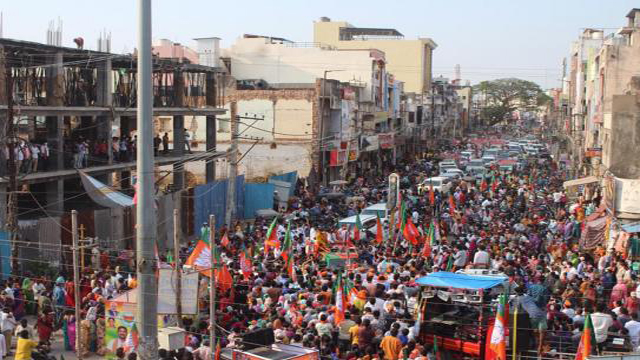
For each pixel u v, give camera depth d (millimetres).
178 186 44125
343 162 60406
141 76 11945
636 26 65375
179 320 17312
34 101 31984
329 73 71188
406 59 109562
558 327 18156
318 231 28328
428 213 39000
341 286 18094
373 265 24406
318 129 54875
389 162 79375
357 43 110188
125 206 30375
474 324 17578
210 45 62469
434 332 17859
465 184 50500
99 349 19406
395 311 18016
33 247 25469
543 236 33594
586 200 45125
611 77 53500
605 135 48406
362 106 68500
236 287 21266
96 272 22562
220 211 39969
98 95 35406
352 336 16828
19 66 30984
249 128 55656
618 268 23906
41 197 35125
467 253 26766
